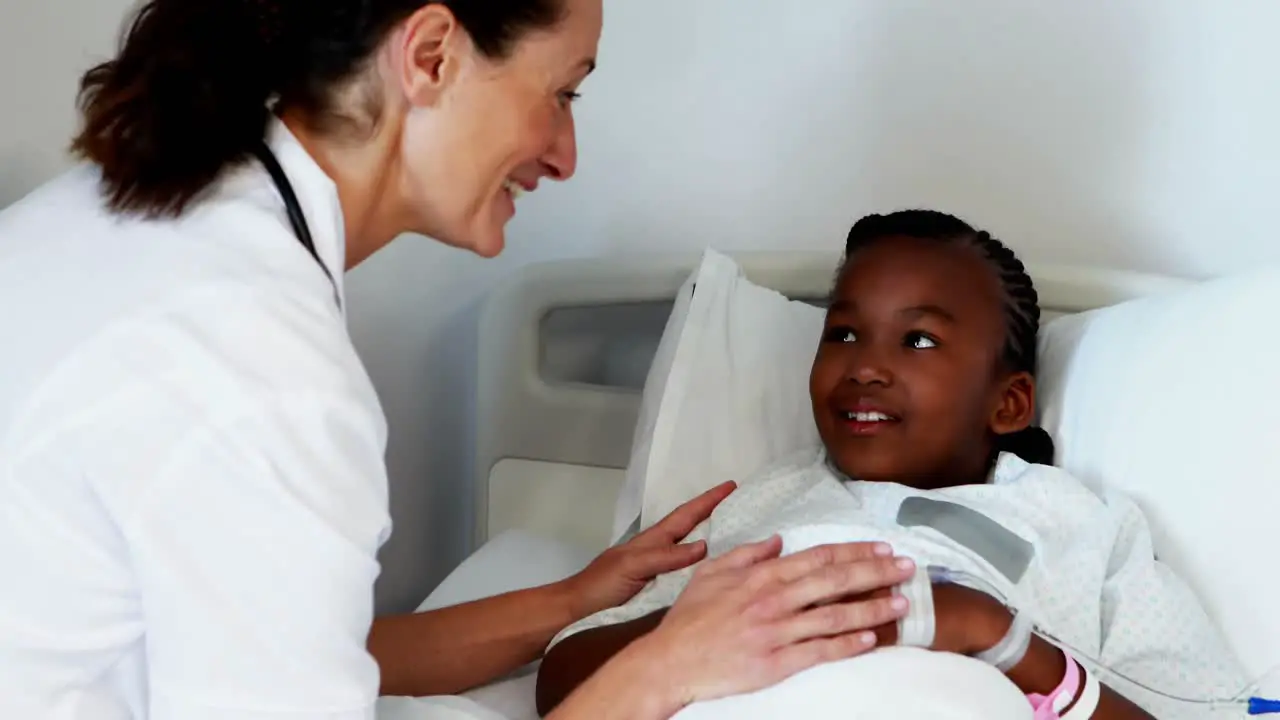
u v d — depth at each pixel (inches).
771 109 62.7
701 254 59.2
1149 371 46.9
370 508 29.1
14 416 28.3
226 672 27.7
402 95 32.4
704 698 33.3
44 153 47.3
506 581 52.9
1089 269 54.7
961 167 60.8
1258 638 41.9
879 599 34.2
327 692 28.4
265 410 27.2
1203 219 58.2
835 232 63.3
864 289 48.2
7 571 28.9
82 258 30.0
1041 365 51.7
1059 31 58.1
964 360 47.1
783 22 61.6
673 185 65.2
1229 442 44.0
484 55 32.3
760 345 54.7
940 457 47.3
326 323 29.3
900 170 61.7
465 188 34.4
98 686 31.0
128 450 27.2
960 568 40.1
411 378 66.3
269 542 27.5
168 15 31.0
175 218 30.2
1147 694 40.5
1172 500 44.8
